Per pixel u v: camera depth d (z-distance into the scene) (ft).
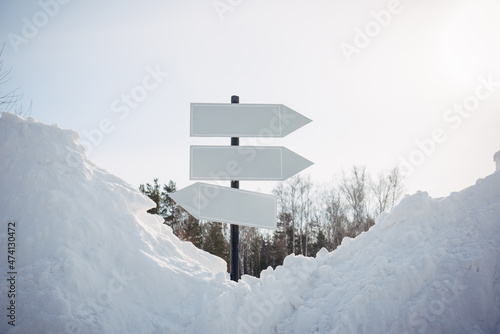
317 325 17.87
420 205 20.67
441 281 17.57
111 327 17.87
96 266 19.86
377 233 21.72
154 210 70.23
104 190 23.11
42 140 22.97
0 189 21.56
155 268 20.68
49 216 20.47
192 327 18.45
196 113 24.63
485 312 16.58
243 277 22.61
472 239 18.86
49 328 16.75
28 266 18.75
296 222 74.33
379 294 17.69
